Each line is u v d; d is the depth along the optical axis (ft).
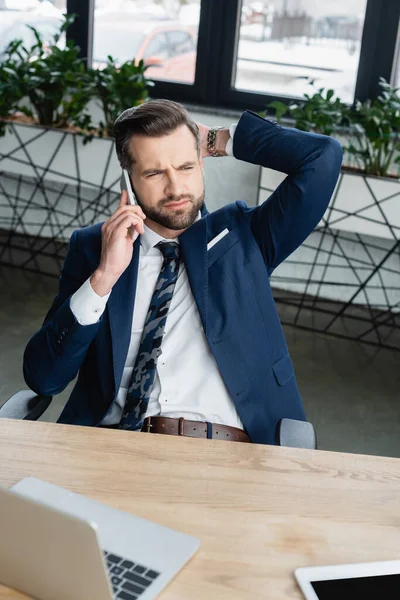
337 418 9.47
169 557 3.47
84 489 3.95
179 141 5.17
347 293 12.52
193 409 5.40
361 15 11.73
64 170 12.62
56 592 3.21
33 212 14.40
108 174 12.36
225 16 12.60
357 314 12.34
